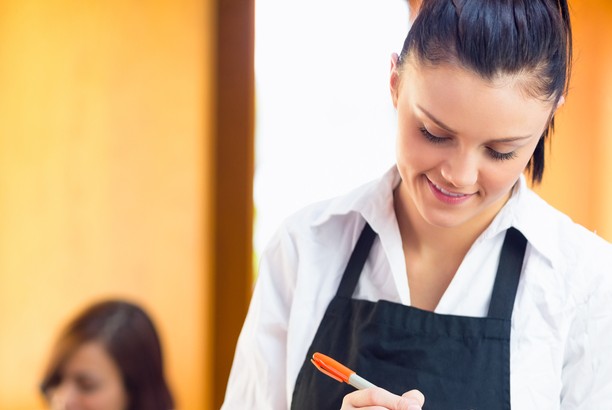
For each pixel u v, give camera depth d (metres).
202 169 3.45
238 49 3.41
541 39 1.00
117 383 1.83
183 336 3.45
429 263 1.24
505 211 1.19
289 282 1.32
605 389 1.15
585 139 3.60
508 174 1.05
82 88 3.17
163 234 3.39
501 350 1.15
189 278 3.46
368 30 3.30
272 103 3.42
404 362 1.18
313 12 3.34
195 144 3.42
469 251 1.20
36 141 3.07
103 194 3.25
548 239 1.19
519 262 1.20
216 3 3.40
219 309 3.53
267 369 1.31
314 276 1.29
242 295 3.50
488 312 1.18
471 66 0.98
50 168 3.12
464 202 1.08
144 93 3.30
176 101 3.37
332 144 3.38
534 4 1.01
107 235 3.27
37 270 3.11
